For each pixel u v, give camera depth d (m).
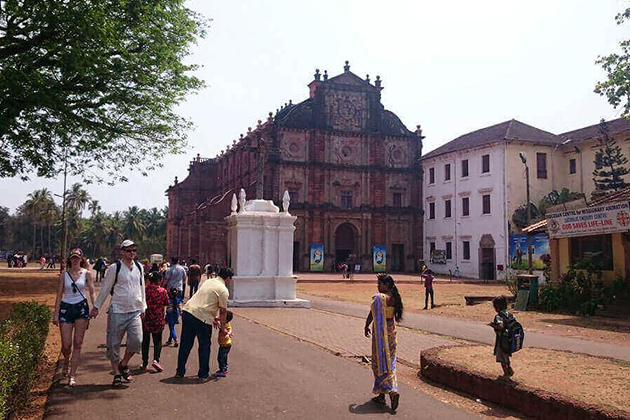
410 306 22.48
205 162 78.25
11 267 61.53
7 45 16.31
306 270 56.75
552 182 46.75
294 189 57.78
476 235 49.16
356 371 8.53
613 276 18.31
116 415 5.99
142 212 120.62
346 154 60.06
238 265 19.77
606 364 8.20
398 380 8.33
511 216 45.41
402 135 62.28
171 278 11.74
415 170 61.81
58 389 7.08
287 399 6.79
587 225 18.11
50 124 18.42
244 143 65.00
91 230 107.31
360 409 6.44
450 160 53.53
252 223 20.08
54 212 97.56
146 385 7.38
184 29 19.91
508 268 44.44
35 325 8.16
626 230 16.55
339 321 15.33
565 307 18.61
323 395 7.03
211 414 6.09
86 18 14.95
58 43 16.03
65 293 7.50
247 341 11.34
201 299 7.93
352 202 59.81
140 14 18.02
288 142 58.16
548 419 6.19
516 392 6.66
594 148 43.62
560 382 6.92
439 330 14.00
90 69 16.81
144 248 111.81
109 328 7.34
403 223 60.94
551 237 20.05
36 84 15.30
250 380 7.77
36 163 20.06
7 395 5.35
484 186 48.16
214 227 57.62
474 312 18.92
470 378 7.43
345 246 59.59
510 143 46.06
